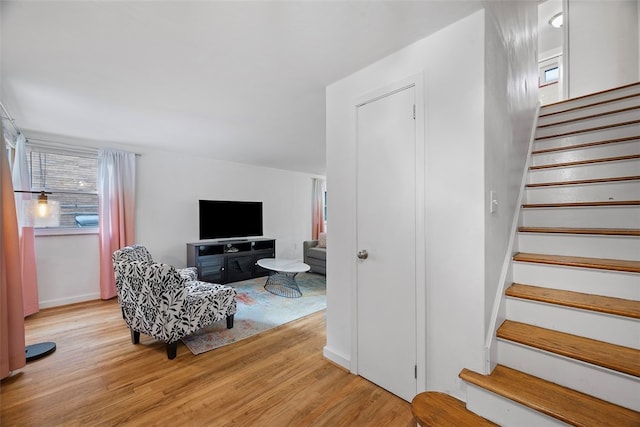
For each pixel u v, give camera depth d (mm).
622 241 1605
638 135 2154
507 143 1799
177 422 1556
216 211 4914
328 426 1521
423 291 1618
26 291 3096
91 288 3707
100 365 2148
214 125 3152
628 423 1021
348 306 2092
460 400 1479
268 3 1319
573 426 1036
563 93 3674
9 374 1984
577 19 3586
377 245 1886
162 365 2150
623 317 1237
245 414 1614
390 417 1584
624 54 3291
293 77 2072
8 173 2004
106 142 3836
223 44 1652
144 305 2295
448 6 1376
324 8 1363
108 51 1702
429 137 1609
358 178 2006
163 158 4422
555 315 1426
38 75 1979
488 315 1427
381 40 1637
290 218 6480
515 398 1170
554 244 1827
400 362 1747
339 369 2088
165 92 2285
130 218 3945
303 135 3576
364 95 1939
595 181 1988
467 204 1462
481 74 1415
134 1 1285
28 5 1296
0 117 1966
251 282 4812
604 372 1141
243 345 2494
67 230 3545
